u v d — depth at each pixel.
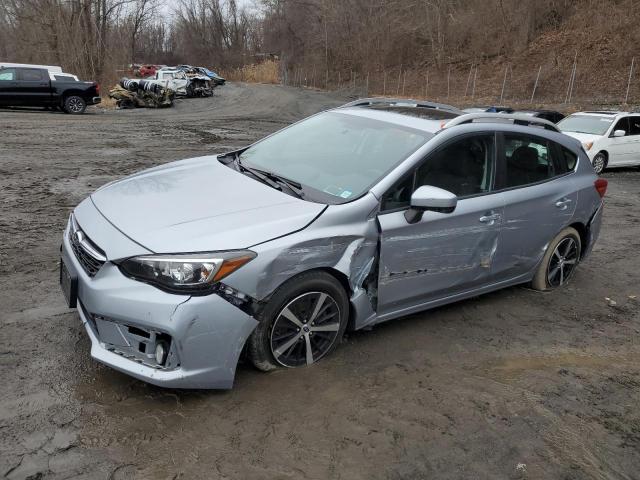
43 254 5.32
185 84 35.06
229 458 2.77
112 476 2.59
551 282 5.29
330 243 3.39
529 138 4.73
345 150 4.24
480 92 37.69
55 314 4.06
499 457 2.97
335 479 2.71
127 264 3.02
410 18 52.66
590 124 14.90
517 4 40.28
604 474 2.92
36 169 9.71
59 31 34.00
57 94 20.94
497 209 4.34
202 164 4.42
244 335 3.14
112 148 12.88
